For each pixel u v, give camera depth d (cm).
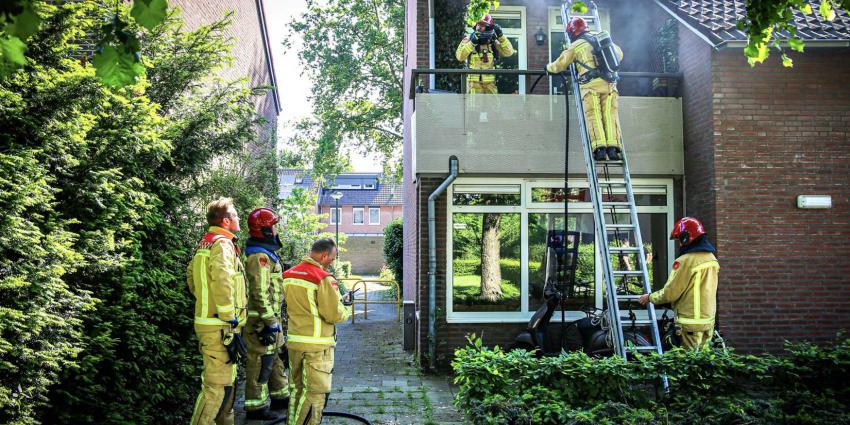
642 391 467
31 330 362
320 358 505
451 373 834
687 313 594
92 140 468
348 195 4797
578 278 842
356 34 2120
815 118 775
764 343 756
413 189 1052
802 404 461
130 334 475
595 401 456
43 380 370
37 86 412
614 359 480
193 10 1080
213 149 686
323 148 2098
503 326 841
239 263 506
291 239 1212
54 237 388
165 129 586
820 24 778
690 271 592
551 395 449
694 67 812
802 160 771
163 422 556
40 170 383
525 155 818
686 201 838
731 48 760
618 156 729
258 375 607
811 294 764
